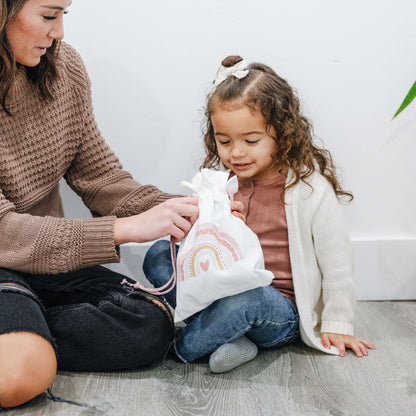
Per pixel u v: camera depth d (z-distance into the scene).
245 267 1.11
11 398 1.01
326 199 1.29
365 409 1.04
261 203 1.35
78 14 1.46
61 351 1.16
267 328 1.23
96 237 1.11
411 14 1.45
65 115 1.27
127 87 1.51
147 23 1.47
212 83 1.39
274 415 1.02
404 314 1.50
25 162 1.21
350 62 1.48
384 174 1.55
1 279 1.08
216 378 1.17
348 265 1.30
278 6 1.46
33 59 1.12
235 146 1.27
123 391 1.11
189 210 1.16
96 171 1.37
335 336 1.30
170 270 1.33
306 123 1.37
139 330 1.17
